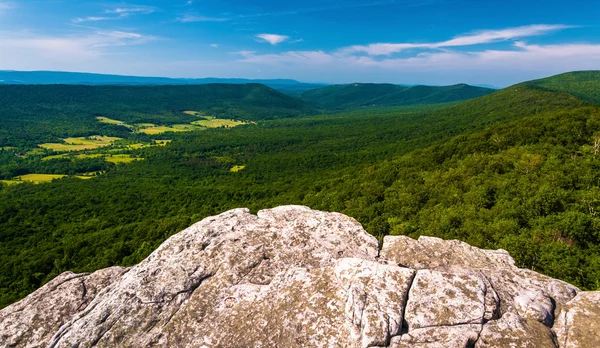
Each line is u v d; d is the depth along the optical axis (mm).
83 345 6855
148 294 7863
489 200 37719
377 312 6238
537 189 34906
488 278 7895
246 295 7633
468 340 5922
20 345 7371
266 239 9781
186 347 6688
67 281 9484
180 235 10008
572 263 20969
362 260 7711
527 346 5859
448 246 10211
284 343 6355
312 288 7328
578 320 6441
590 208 29500
